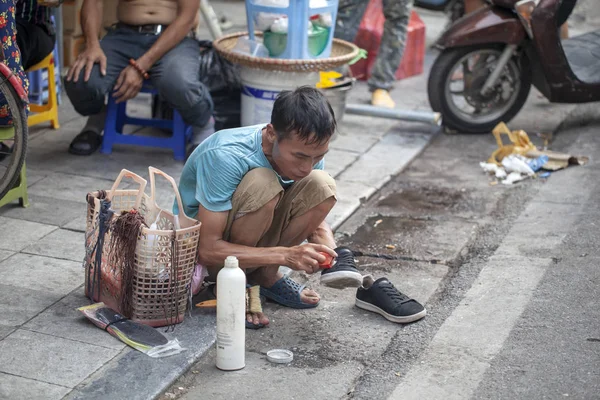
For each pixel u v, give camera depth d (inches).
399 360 144.4
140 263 142.3
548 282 170.1
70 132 249.4
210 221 143.5
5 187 179.5
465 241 195.3
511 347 146.4
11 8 173.8
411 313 155.8
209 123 233.8
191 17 222.5
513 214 211.6
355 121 280.1
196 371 138.0
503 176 237.1
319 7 226.2
